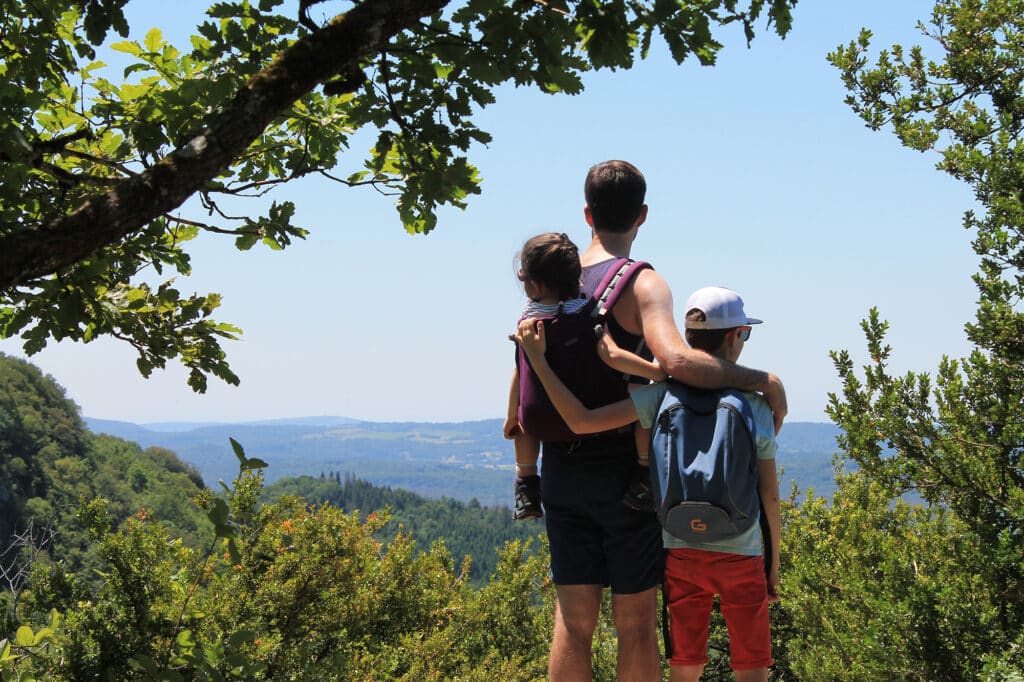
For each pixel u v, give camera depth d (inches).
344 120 140.2
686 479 126.3
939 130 308.5
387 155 127.9
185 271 153.7
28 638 178.4
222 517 128.8
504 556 544.4
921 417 272.5
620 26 100.1
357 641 374.6
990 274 280.8
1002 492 264.1
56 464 4055.1
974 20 313.1
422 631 436.1
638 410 131.6
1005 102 312.5
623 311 136.3
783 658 474.6
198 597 281.6
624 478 137.1
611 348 132.9
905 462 273.9
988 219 285.4
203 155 83.9
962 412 271.1
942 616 257.4
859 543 354.9
